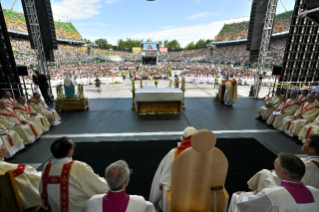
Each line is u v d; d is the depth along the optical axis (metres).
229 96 8.99
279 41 39.69
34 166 3.92
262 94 14.13
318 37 8.80
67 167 2.00
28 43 32.44
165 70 38.75
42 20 9.79
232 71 32.62
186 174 1.76
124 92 14.16
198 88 17.58
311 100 5.10
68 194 2.00
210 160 1.72
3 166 2.35
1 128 4.09
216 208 1.95
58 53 44.00
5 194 2.16
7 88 7.84
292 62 9.27
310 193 1.54
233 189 3.11
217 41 62.12
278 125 5.90
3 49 7.61
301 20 8.62
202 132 1.49
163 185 2.04
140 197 1.59
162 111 7.74
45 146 4.81
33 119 5.30
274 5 10.23
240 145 4.78
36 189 2.51
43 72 10.41
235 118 7.24
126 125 6.35
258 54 11.42
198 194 1.91
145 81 24.73
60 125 6.34
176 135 5.47
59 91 8.07
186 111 8.16
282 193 1.55
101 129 5.97
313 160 2.22
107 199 1.46
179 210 1.97
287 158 1.60
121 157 4.11
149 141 4.97
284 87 9.50
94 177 2.14
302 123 5.09
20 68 8.33
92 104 9.37
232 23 61.53
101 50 73.38
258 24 10.86
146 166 3.76
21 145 4.47
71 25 53.97
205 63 63.84
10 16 31.08
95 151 4.39
